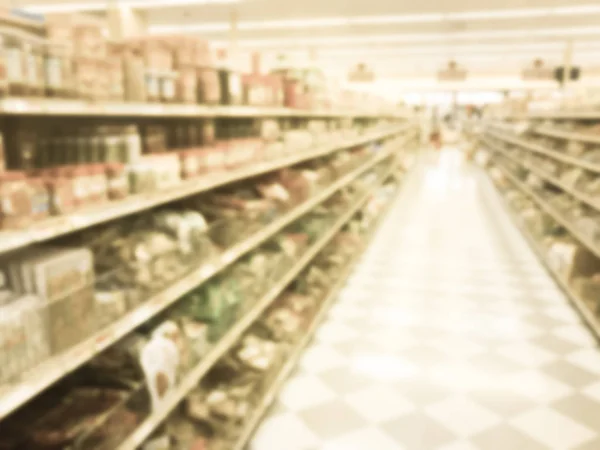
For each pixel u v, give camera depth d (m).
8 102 1.25
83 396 1.85
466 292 5.15
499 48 12.94
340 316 4.54
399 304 4.83
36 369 1.38
